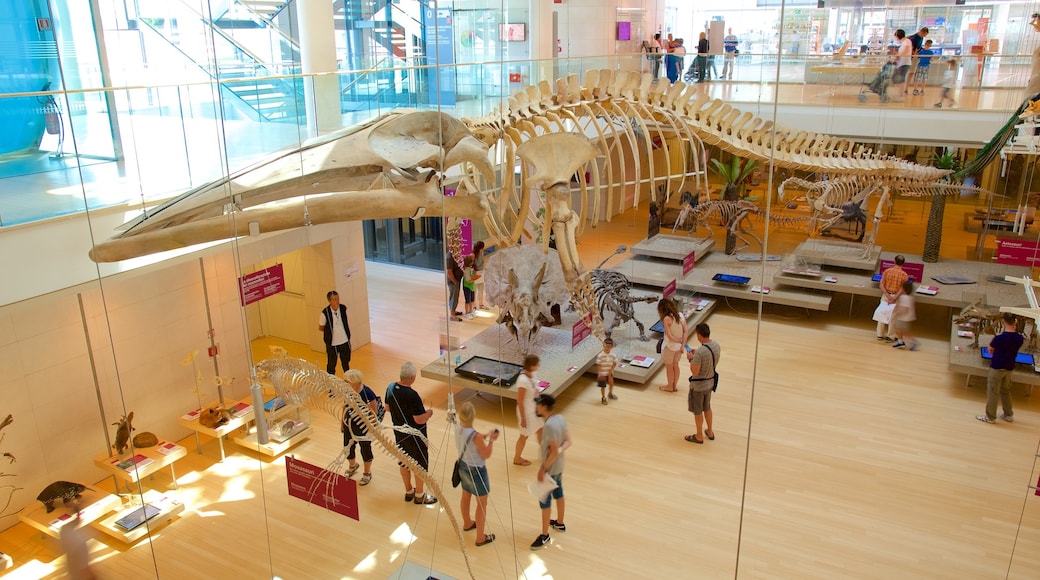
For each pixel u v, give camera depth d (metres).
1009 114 5.70
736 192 9.00
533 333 6.97
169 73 6.81
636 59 8.45
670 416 6.03
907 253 7.98
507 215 6.24
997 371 5.04
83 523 5.20
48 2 5.77
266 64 7.89
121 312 6.00
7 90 5.54
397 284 9.30
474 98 6.87
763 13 8.18
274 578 4.64
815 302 7.75
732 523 4.71
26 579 4.98
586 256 8.63
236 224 3.73
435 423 6.05
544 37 10.23
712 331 7.67
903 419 5.59
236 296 6.93
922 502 4.68
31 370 5.53
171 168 5.66
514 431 5.84
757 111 8.09
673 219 9.05
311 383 4.82
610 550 4.55
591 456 5.49
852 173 7.78
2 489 5.42
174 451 5.82
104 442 6.05
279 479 5.71
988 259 5.80
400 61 9.68
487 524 4.86
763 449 5.40
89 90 5.13
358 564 4.70
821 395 6.08
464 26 9.66
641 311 8.39
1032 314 4.68
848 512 4.66
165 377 6.38
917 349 6.93
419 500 5.22
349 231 7.14
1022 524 4.40
